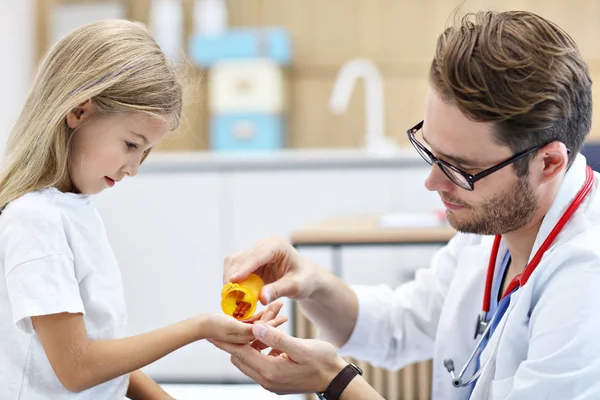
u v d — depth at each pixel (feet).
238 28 16.03
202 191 11.09
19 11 14.28
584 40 15.12
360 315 4.48
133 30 3.73
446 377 4.01
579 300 3.09
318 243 6.78
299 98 16.06
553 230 3.39
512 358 3.42
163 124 3.61
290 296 4.17
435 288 4.52
